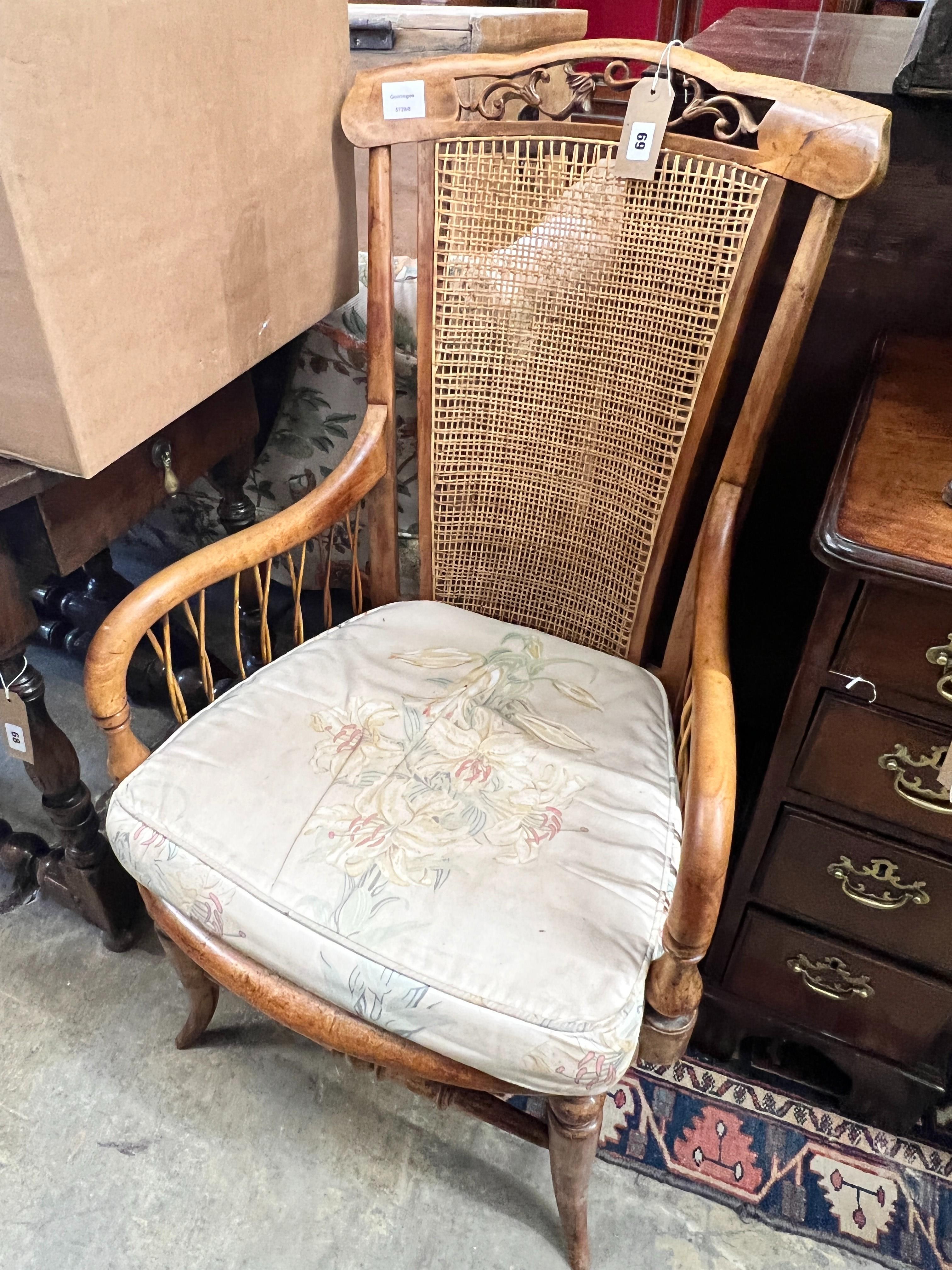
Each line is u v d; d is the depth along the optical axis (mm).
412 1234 884
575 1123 693
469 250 868
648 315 826
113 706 746
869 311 963
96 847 1038
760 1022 978
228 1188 914
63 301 620
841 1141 972
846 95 786
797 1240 892
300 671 899
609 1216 904
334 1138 956
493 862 711
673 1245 885
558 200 826
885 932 828
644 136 764
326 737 820
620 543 927
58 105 565
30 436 692
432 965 650
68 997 1075
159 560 1666
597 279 836
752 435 801
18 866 1147
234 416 1030
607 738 836
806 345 1008
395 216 1188
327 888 696
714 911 577
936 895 775
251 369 1062
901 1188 934
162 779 769
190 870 718
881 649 671
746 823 1087
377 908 682
